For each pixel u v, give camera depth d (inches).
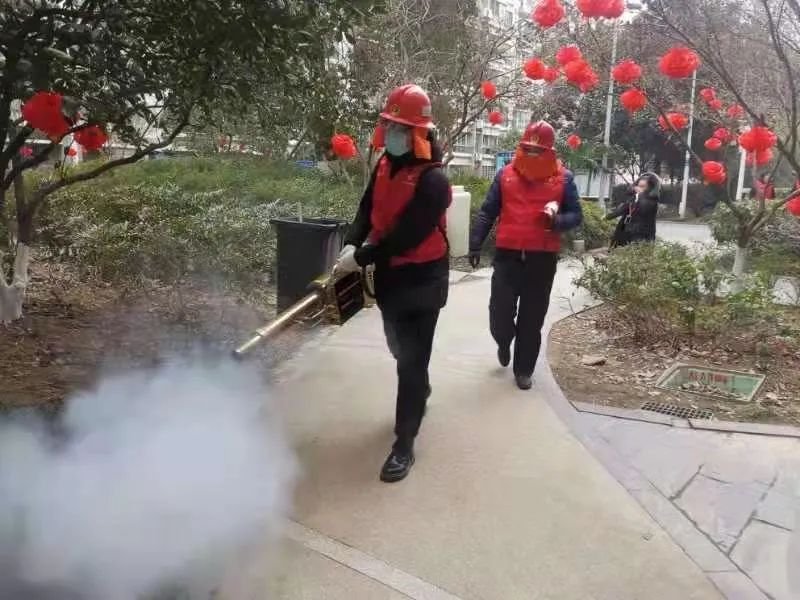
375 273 137.7
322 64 196.7
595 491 132.1
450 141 451.5
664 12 251.6
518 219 178.9
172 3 141.3
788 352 219.8
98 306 246.5
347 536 115.5
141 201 331.3
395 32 404.5
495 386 188.7
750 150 253.6
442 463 142.6
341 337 233.8
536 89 488.7
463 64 439.2
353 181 550.3
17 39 133.6
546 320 264.7
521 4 460.4
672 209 1246.3
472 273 370.9
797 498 132.1
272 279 267.9
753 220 289.7
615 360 217.3
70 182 217.8
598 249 503.8
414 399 138.5
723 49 274.1
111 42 143.7
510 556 111.0
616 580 105.5
